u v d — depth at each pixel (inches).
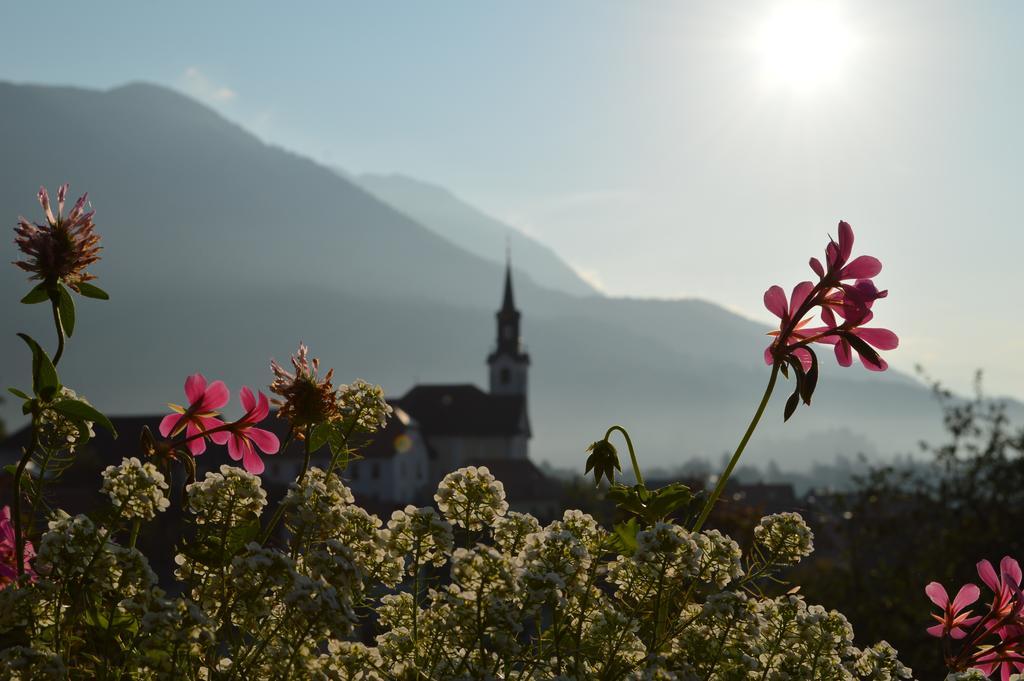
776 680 55.4
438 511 56.7
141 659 46.6
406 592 56.7
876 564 687.1
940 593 65.0
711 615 52.6
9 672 43.8
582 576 54.6
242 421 65.4
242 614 52.5
